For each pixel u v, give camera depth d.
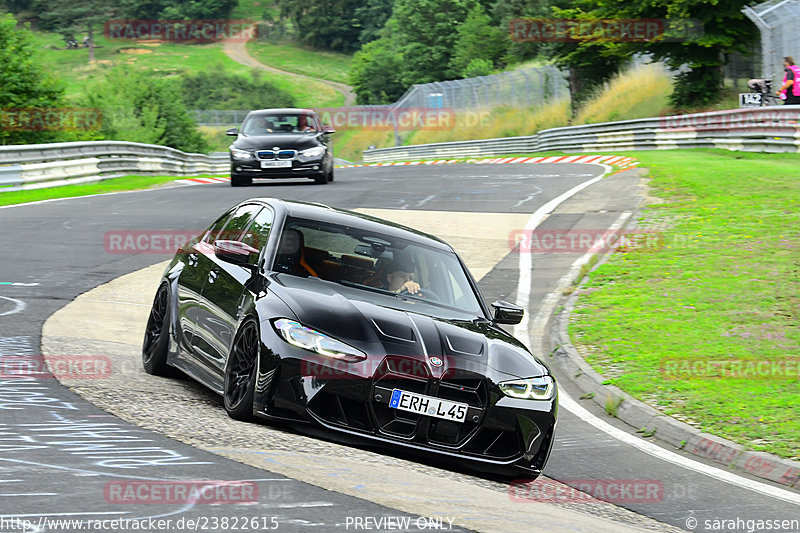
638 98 133.75
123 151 84.88
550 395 16.44
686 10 112.00
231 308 17.36
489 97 185.25
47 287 31.06
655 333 29.59
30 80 118.56
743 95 89.56
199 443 13.34
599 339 29.20
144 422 14.54
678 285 35.31
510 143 140.12
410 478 13.23
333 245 18.72
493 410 15.61
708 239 42.41
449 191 63.56
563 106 159.50
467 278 19.84
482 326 17.84
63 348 21.89
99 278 33.66
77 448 12.36
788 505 16.98
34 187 67.12
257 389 15.38
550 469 18.09
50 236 42.62
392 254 19.09
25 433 13.05
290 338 15.30
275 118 72.25
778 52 93.94
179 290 20.34
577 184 65.06
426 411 15.17
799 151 72.38
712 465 19.56
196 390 19.22
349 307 16.28
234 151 68.81
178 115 180.38
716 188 55.00
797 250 39.03
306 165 68.38
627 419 22.66
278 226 18.80
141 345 24.02
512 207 54.84
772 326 29.78
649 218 48.34
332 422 15.00
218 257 17.89
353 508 10.67
